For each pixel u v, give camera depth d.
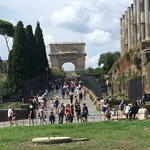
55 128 43.34
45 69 114.25
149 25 102.69
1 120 59.72
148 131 36.91
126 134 35.19
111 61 163.75
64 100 85.62
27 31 102.19
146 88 73.81
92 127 42.44
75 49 193.12
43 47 115.50
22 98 82.50
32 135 37.16
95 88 85.25
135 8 114.69
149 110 56.00
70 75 173.62
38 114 59.84
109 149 26.84
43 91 97.75
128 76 92.06
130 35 122.25
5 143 32.06
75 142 30.78
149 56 80.12
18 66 92.25
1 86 89.81
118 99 70.19
